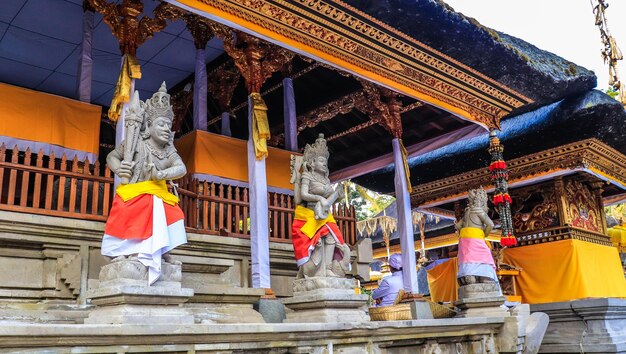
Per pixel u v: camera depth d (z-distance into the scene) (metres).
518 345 9.48
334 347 6.67
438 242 22.78
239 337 5.56
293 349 6.21
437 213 18.41
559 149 14.25
